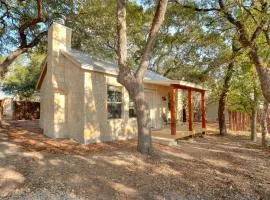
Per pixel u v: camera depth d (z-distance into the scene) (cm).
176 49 2370
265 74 893
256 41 979
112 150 994
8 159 818
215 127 2147
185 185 702
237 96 1584
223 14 1138
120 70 953
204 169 841
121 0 963
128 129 1363
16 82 2767
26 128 1470
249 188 696
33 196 589
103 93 1214
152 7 1316
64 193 614
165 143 1192
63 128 1209
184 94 2536
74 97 1178
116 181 700
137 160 870
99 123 1184
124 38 958
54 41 1222
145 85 1516
